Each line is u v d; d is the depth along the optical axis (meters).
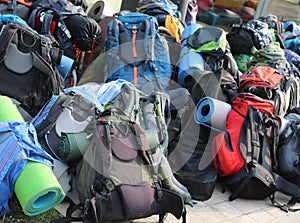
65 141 2.59
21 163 2.28
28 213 2.27
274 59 4.26
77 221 2.47
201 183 3.02
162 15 4.29
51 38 3.21
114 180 2.43
